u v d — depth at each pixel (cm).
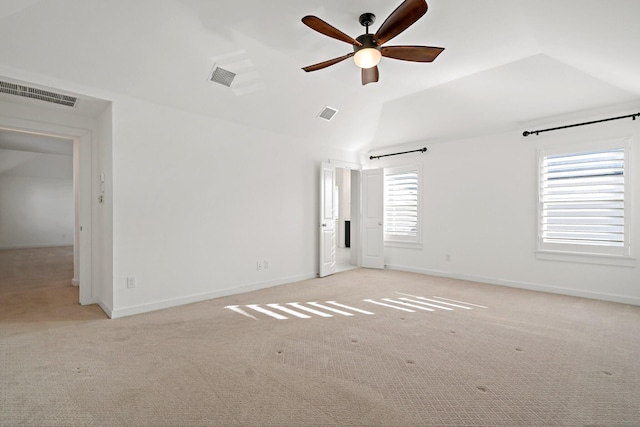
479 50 334
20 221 940
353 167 613
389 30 235
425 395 192
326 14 273
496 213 479
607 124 390
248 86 378
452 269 527
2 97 316
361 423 167
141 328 299
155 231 358
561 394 192
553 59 342
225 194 418
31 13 241
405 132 552
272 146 475
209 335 283
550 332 289
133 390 196
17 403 183
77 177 461
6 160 852
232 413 175
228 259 421
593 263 401
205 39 304
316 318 329
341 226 957
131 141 340
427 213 556
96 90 316
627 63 282
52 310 354
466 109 459
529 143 448
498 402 185
